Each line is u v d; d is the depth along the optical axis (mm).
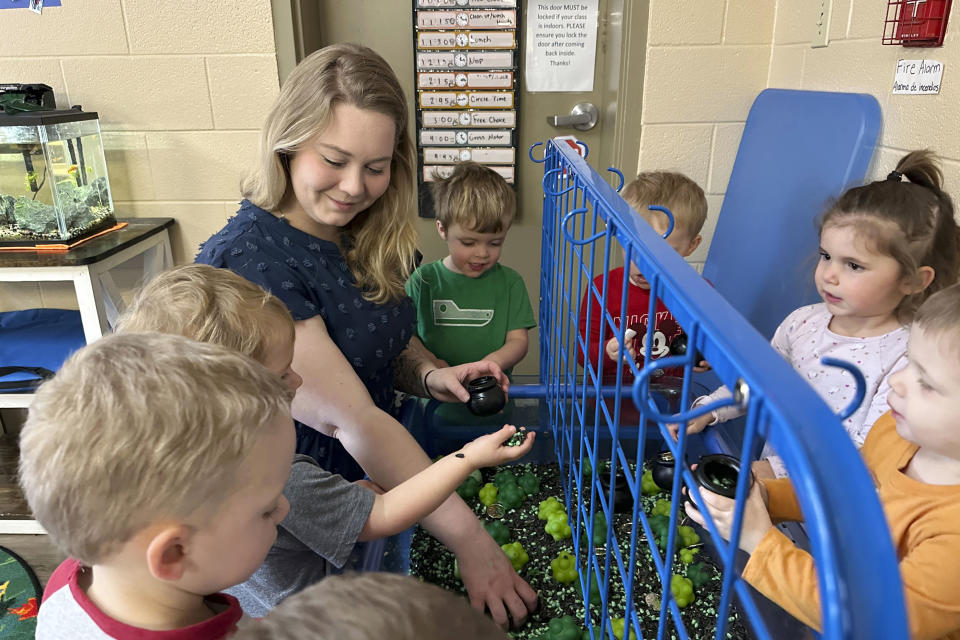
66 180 1673
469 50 1979
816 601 633
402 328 1156
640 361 1465
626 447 1331
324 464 1059
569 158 1000
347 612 284
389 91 941
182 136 1939
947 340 619
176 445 438
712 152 1931
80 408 442
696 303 393
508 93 2016
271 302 722
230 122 1925
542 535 1169
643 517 569
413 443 942
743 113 1892
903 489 743
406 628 281
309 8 1922
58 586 537
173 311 664
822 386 1152
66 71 1870
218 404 460
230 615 528
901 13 1219
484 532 989
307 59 949
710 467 743
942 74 1144
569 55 2002
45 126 1569
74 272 1602
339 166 935
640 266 536
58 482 440
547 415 1389
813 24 1600
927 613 655
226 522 478
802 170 1524
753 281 1645
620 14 1868
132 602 492
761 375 306
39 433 451
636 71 1856
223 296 685
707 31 1816
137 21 1823
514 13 1938
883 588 240
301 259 995
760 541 684
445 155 2090
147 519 447
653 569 1078
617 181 1979
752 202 1721
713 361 371
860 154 1347
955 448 643
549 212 1294
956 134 1109
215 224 2037
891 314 1101
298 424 1020
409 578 320
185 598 508
